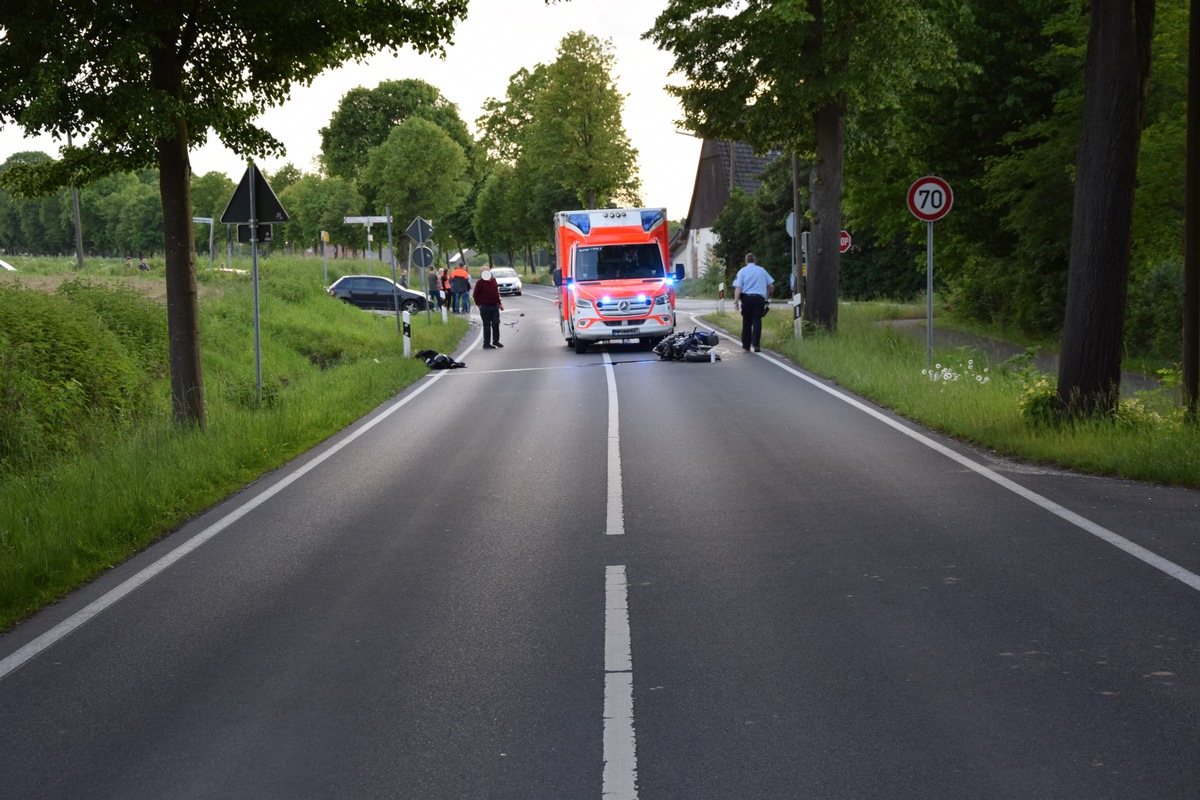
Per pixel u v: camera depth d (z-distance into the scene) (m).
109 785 4.14
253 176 16.03
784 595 6.33
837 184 25.58
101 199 124.50
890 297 52.97
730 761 4.14
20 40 10.62
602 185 66.31
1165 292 19.77
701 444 12.08
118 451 11.34
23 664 5.66
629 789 3.94
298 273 37.38
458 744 4.40
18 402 12.83
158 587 7.08
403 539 8.14
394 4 12.94
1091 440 10.30
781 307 45.31
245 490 10.46
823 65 23.78
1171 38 20.22
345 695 5.00
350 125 85.94
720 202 75.62
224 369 22.02
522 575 7.00
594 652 5.47
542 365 23.47
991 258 32.38
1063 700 4.59
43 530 8.16
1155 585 6.17
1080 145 11.27
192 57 12.94
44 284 26.50
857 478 9.80
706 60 24.72
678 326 34.53
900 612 5.91
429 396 18.33
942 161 31.06
